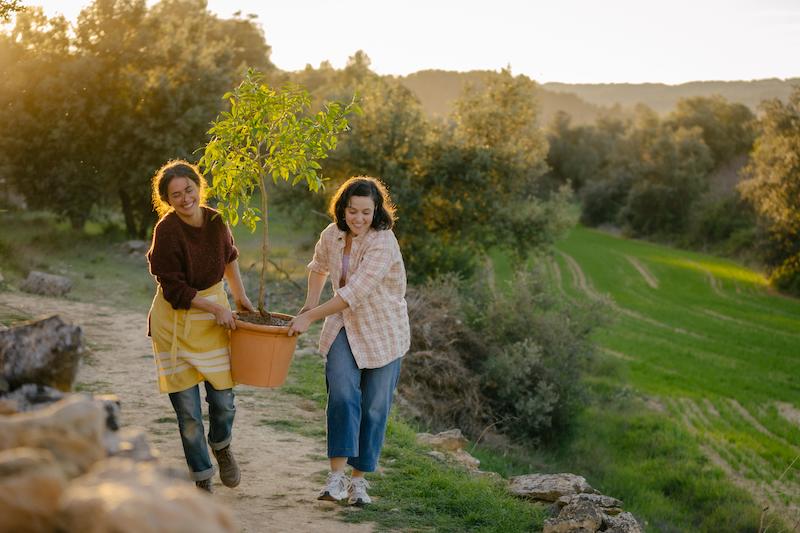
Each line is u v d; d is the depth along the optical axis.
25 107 30.03
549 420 16.70
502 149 29.80
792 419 23.42
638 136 96.12
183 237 4.68
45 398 2.81
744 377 28.44
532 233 29.67
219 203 5.31
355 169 28.88
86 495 1.57
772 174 48.41
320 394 9.15
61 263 21.58
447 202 29.41
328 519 5.00
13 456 1.66
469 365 16.78
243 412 8.02
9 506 1.57
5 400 2.65
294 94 5.47
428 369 15.03
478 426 15.32
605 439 18.94
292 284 19.95
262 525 4.74
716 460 18.75
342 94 29.62
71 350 2.99
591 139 102.62
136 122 29.64
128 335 11.77
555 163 101.38
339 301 4.93
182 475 2.43
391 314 5.14
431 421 13.17
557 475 6.94
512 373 16.48
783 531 14.48
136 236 31.53
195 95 30.11
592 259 62.81
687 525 14.73
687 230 77.44
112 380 8.85
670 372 28.25
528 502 6.36
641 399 23.69
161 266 4.65
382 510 5.33
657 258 65.19
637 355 30.92
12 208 36.97
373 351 5.09
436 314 16.50
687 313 42.72
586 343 18.78
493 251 54.06
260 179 5.38
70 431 1.97
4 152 29.44
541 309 19.05
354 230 5.07
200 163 5.37
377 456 5.26
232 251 5.03
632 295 47.88
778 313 44.22
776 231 50.62
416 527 5.10
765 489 17.08
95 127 29.80
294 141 5.38
